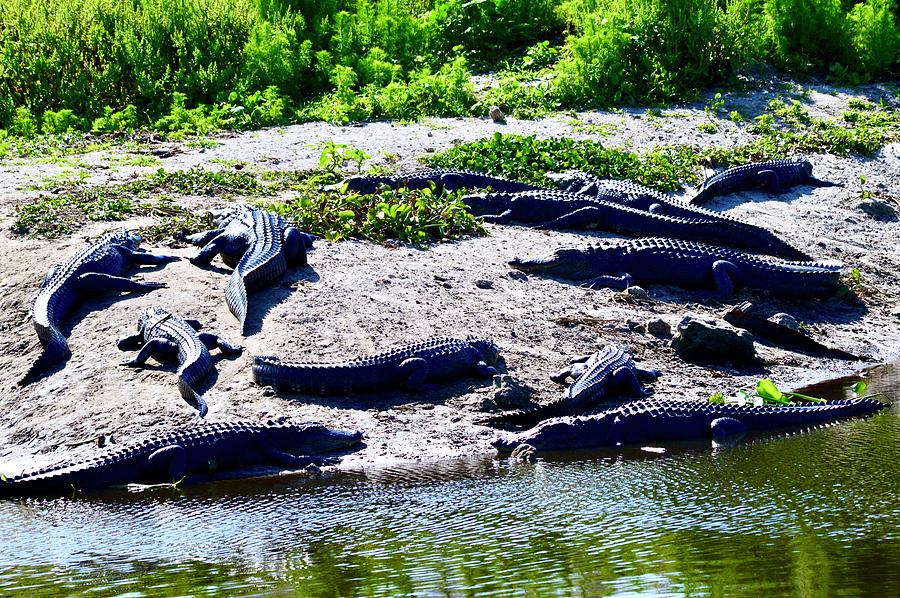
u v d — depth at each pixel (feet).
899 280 90.12
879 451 54.80
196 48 140.67
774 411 60.34
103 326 69.92
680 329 72.18
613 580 39.32
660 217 92.84
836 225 100.12
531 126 126.93
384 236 86.84
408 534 45.16
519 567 40.91
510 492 50.26
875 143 120.16
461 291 77.56
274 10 156.66
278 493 51.42
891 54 145.07
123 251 77.71
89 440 57.67
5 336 71.41
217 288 74.49
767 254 91.40
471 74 151.64
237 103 134.82
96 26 137.08
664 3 139.64
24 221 85.71
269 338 67.41
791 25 148.25
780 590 37.88
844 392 66.74
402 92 133.90
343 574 40.98
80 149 115.44
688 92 137.49
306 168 108.78
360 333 68.85
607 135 123.34
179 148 116.37
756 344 75.72
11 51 133.69
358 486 51.88
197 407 59.77
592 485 50.90
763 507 46.85
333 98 137.39
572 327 73.82
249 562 42.73
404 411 61.26
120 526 47.65
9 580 41.60
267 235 77.20
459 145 114.73
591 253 82.69
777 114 130.93
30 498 52.54
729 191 107.14
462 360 64.90
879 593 37.29
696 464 53.78
